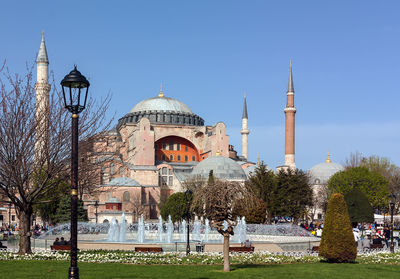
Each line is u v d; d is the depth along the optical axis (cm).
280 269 2377
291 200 8725
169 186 12225
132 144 12731
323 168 16525
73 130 1515
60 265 2439
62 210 7338
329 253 2778
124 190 10794
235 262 2802
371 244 4153
